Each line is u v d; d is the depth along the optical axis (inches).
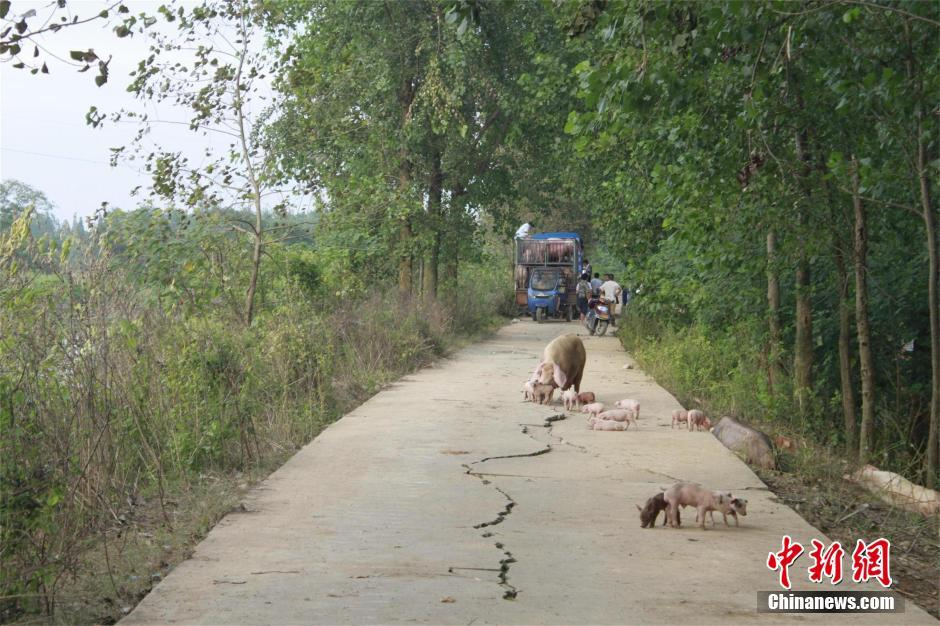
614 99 317.7
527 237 1705.2
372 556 248.5
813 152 457.1
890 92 349.1
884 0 331.0
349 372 628.7
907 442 519.5
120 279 359.9
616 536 271.9
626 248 870.4
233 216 630.5
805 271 515.5
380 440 426.6
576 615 204.2
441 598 214.5
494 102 1056.8
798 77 395.9
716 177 414.3
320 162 676.1
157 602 211.0
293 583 225.0
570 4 344.2
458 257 1169.4
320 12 971.9
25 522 221.8
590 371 754.8
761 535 276.7
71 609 213.5
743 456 413.1
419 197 1031.6
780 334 573.9
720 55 366.6
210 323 473.4
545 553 252.8
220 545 258.7
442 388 624.4
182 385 390.6
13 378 265.7
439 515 294.2
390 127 983.0
